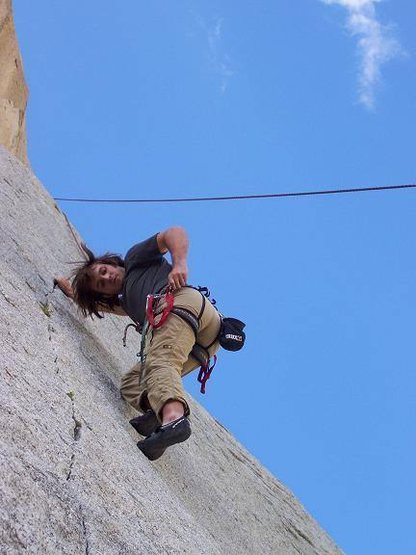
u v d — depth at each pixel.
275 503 7.08
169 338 4.41
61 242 7.16
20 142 10.86
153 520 3.50
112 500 3.24
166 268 4.90
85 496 3.02
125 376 4.74
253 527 5.74
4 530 2.36
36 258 5.65
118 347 6.14
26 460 2.80
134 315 4.86
